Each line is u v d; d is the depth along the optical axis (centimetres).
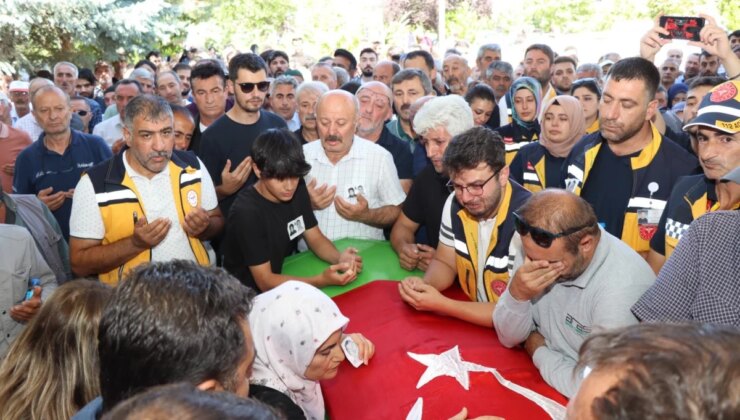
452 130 326
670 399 76
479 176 254
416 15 2853
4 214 321
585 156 329
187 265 143
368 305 296
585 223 205
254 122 452
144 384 129
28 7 1434
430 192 347
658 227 264
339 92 375
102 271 318
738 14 1574
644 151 309
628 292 212
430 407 215
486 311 268
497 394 217
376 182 382
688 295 183
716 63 759
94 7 1498
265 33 2273
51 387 177
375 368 245
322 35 2262
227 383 137
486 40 2477
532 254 212
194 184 338
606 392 80
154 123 308
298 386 213
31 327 183
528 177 405
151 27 1598
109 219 317
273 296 214
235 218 312
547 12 2323
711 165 228
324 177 380
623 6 2120
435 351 246
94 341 180
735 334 82
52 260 342
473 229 287
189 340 129
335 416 232
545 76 652
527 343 252
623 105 298
